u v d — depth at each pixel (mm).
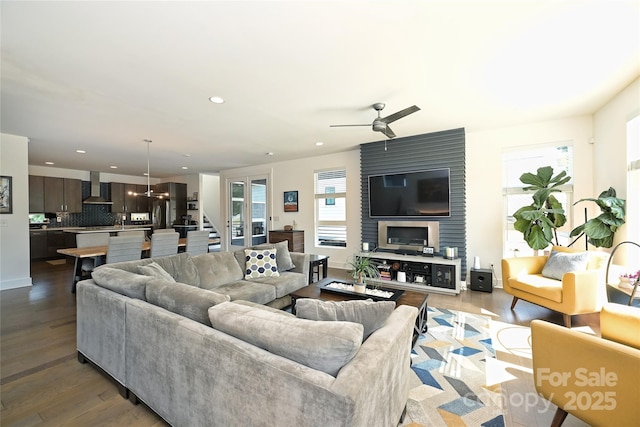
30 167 7094
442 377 2021
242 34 1953
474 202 4445
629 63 2416
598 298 2744
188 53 2176
